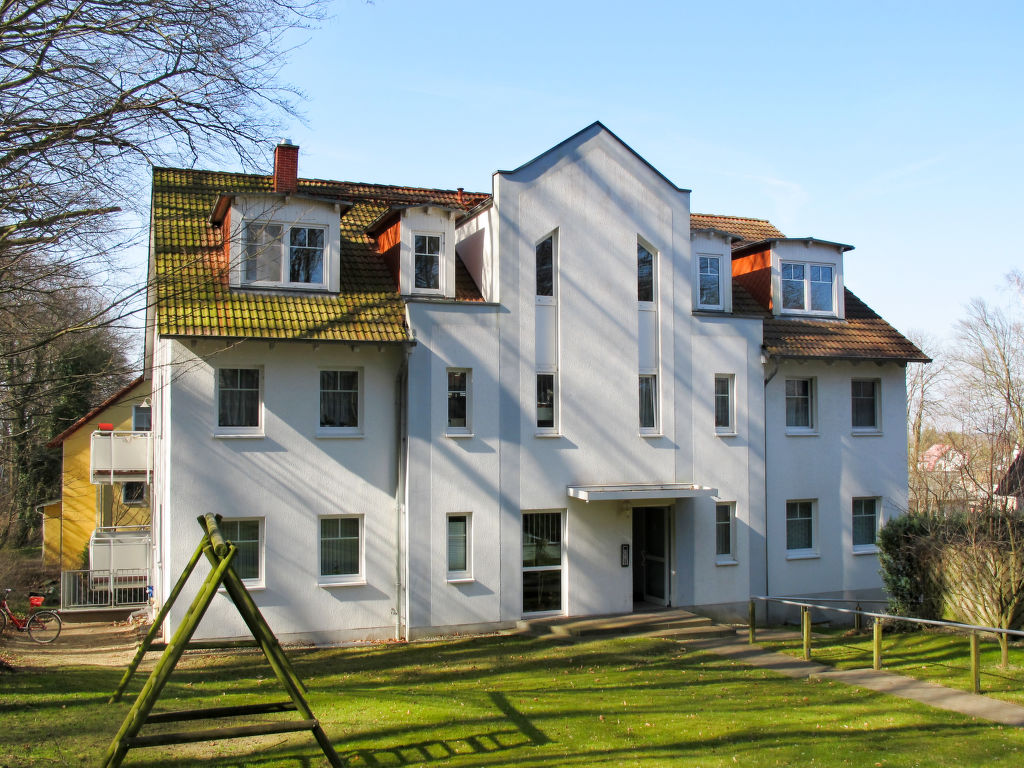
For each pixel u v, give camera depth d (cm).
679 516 2122
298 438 1848
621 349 2089
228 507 1786
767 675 1511
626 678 1493
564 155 2053
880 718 1221
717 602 2153
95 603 2455
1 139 1158
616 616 2002
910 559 1922
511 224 1992
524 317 1998
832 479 2336
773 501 2259
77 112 1220
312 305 1875
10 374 1269
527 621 1953
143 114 1232
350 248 2100
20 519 3628
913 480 3581
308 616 1833
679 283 2166
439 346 1914
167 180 2108
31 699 1235
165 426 1852
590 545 2023
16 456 2811
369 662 1659
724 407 2231
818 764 1030
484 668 1590
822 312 2447
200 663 1634
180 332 1692
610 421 2069
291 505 1834
